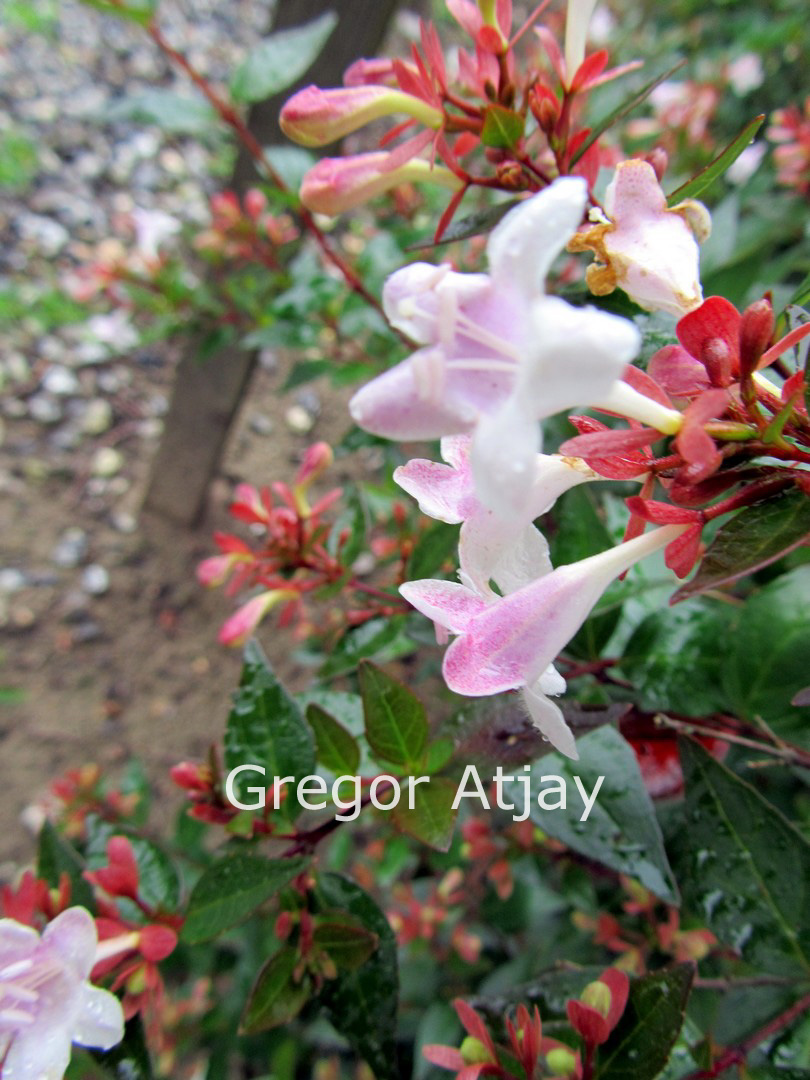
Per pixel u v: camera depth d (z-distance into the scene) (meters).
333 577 0.13
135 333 0.33
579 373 0.05
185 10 0.49
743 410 0.06
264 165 0.15
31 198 0.40
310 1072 0.19
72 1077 0.08
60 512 0.33
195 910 0.08
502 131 0.08
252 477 0.33
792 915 0.08
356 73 0.09
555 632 0.06
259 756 0.09
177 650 0.30
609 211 0.07
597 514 0.11
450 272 0.05
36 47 0.46
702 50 0.25
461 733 0.09
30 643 0.30
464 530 0.06
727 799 0.09
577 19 0.08
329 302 0.18
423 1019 0.16
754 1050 0.09
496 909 0.16
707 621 0.10
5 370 0.36
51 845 0.09
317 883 0.09
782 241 0.19
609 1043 0.07
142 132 0.44
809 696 0.07
